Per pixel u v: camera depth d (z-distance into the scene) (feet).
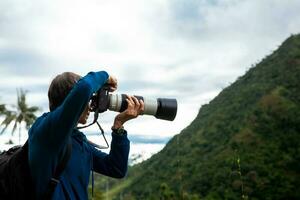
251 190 268.62
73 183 6.18
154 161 442.91
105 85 6.75
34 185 5.77
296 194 256.73
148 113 7.11
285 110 364.79
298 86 403.54
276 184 269.64
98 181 449.48
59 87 6.32
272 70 468.75
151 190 345.10
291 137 323.98
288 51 489.67
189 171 335.67
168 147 446.60
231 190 276.00
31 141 5.75
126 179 443.73
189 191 300.40
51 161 5.71
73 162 6.29
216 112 456.45
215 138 386.32
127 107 6.89
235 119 408.26
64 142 5.69
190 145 401.49
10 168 5.80
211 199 273.13
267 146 320.09
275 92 403.54
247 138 341.21
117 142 7.51
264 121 356.38
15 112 140.36
